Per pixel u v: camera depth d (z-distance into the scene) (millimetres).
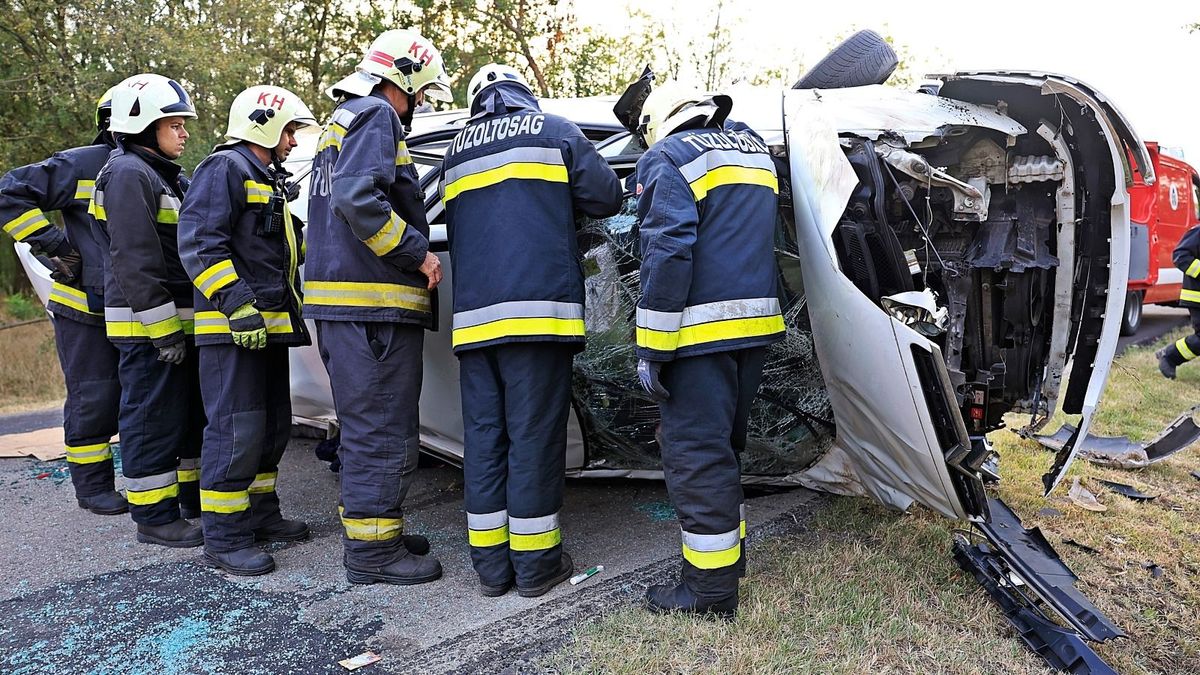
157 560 3215
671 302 2355
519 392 2703
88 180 3473
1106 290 3076
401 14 11633
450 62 11344
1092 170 3020
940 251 3154
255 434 3059
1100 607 2775
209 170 2879
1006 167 3072
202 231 2812
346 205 2506
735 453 2617
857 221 2672
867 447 3021
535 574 2805
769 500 3691
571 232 2701
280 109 3027
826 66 3555
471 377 2789
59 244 3438
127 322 3217
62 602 2857
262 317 2975
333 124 2740
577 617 2670
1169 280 10281
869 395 2740
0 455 4645
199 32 9039
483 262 2650
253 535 3178
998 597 2701
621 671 2303
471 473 2805
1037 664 2410
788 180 2943
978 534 3172
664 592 2678
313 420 4230
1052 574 2684
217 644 2553
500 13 11469
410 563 2965
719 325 2438
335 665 2422
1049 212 3092
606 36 12031
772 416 3141
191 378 3496
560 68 12086
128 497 3385
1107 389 6000
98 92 8859
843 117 2902
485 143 2674
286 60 11188
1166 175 10078
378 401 2791
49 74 9047
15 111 9734
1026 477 3994
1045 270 3111
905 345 2486
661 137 2586
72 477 3766
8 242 11195
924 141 2943
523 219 2619
